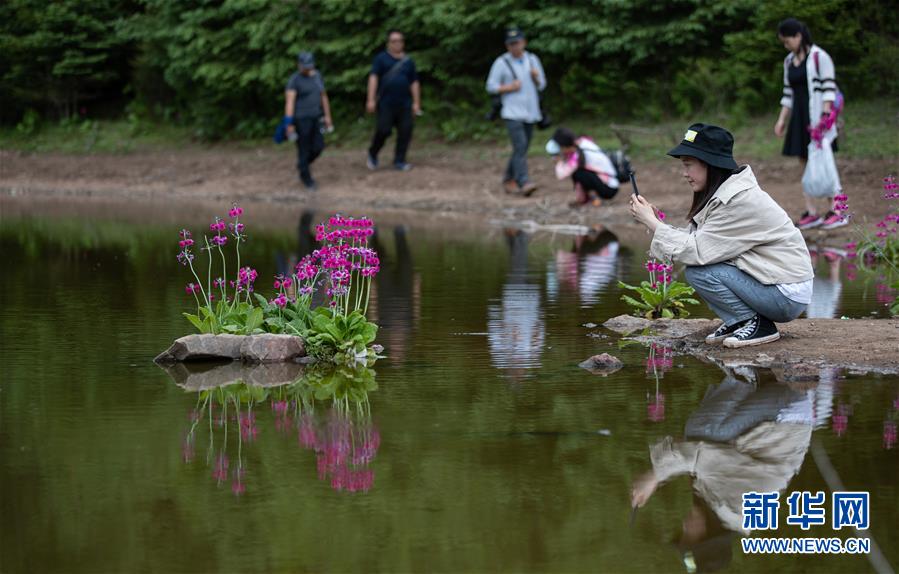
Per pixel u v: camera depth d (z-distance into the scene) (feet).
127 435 15.33
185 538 11.67
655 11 60.34
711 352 20.16
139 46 75.56
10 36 74.02
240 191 58.08
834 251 34.19
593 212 45.62
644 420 15.80
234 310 20.95
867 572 11.03
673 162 51.78
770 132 53.42
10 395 17.51
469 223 44.68
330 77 67.56
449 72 66.69
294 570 10.93
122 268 32.14
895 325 21.86
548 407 16.56
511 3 62.80
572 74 62.75
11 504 12.66
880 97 55.01
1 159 69.82
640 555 11.33
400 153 57.31
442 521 12.16
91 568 10.99
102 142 72.38
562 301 26.08
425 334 22.29
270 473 13.69
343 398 17.29
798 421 15.60
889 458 13.99
